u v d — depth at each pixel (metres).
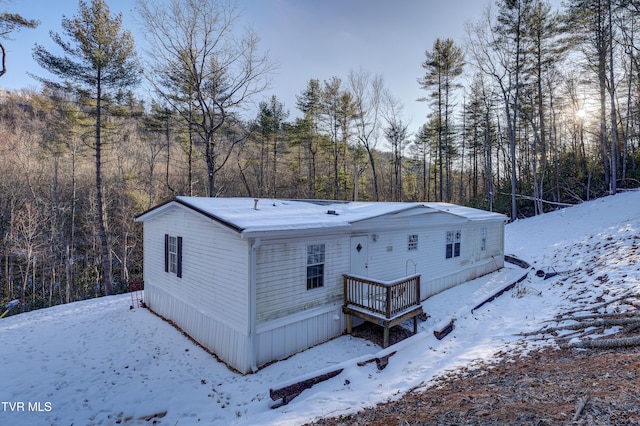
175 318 9.17
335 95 28.73
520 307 8.53
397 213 9.86
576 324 6.00
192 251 8.41
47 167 26.12
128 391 5.94
